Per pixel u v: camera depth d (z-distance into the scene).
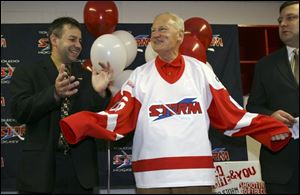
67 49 2.15
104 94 2.07
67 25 2.17
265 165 2.40
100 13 2.69
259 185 2.66
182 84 1.99
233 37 3.58
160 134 1.88
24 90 2.05
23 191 1.99
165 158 1.85
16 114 2.01
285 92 2.41
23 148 2.02
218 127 2.08
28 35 3.46
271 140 2.05
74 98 2.12
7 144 3.38
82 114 1.86
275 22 4.60
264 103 2.55
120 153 3.37
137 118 2.00
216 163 2.68
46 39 3.46
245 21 4.56
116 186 3.36
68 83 1.88
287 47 2.56
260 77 2.57
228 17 4.55
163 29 1.99
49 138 1.99
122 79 2.64
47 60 2.19
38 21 4.28
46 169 1.93
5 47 3.44
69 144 2.00
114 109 1.97
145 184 1.87
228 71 3.53
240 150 3.46
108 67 2.14
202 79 2.04
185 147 1.87
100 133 1.88
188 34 2.73
